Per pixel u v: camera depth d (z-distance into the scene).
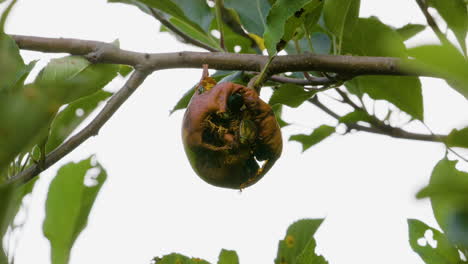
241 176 1.20
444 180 0.78
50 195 1.12
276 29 1.18
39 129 0.82
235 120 1.19
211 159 1.19
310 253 1.12
